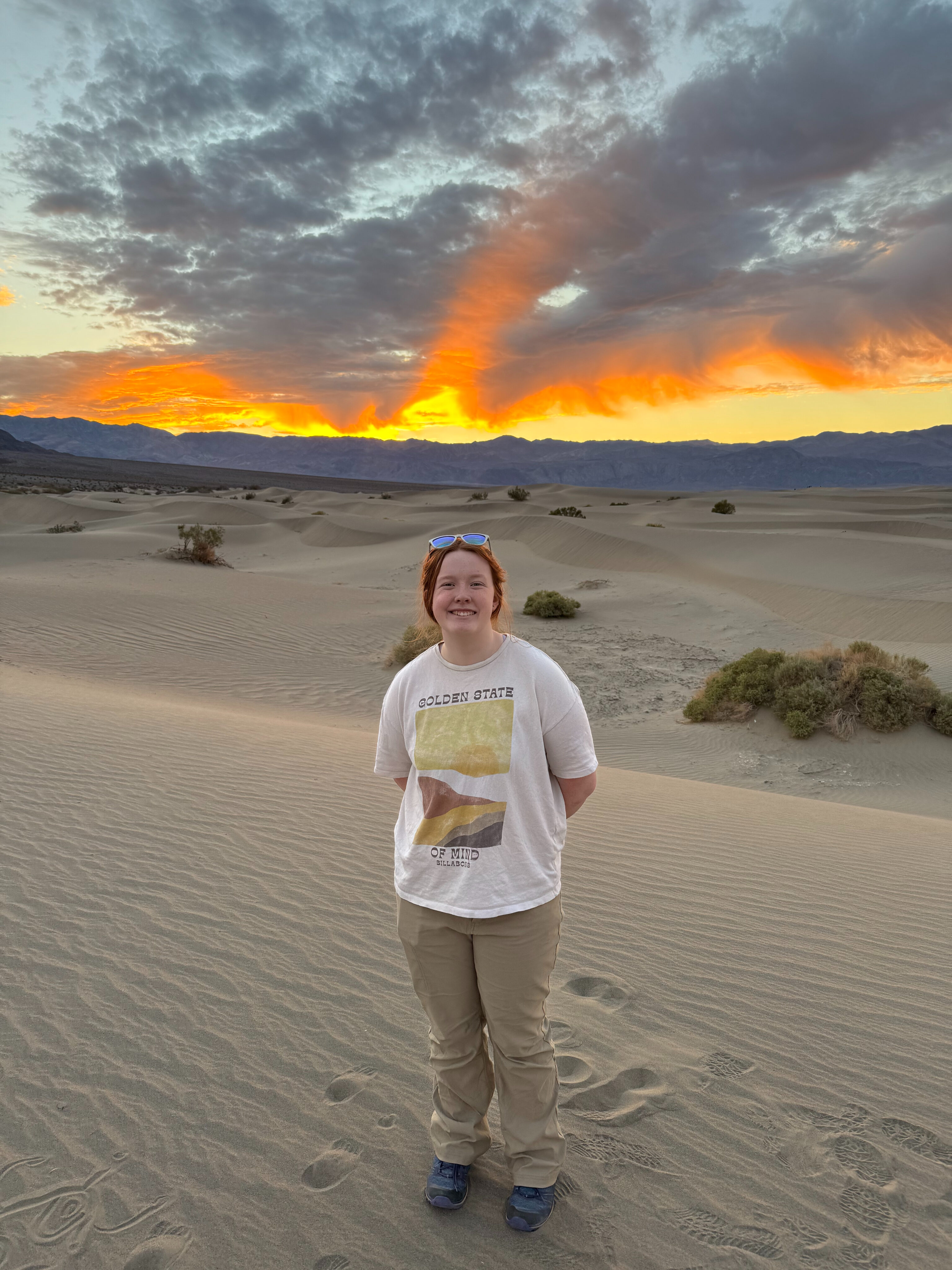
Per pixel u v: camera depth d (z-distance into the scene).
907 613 20.62
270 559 42.59
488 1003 2.15
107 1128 2.57
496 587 2.14
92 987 3.39
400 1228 2.22
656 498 81.38
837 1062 3.04
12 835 5.09
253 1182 2.37
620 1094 2.84
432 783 2.08
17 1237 2.15
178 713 9.50
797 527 42.75
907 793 10.09
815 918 4.42
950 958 3.97
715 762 11.43
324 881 4.56
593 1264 2.12
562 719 2.07
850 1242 2.20
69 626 17.27
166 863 4.75
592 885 4.80
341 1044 3.04
